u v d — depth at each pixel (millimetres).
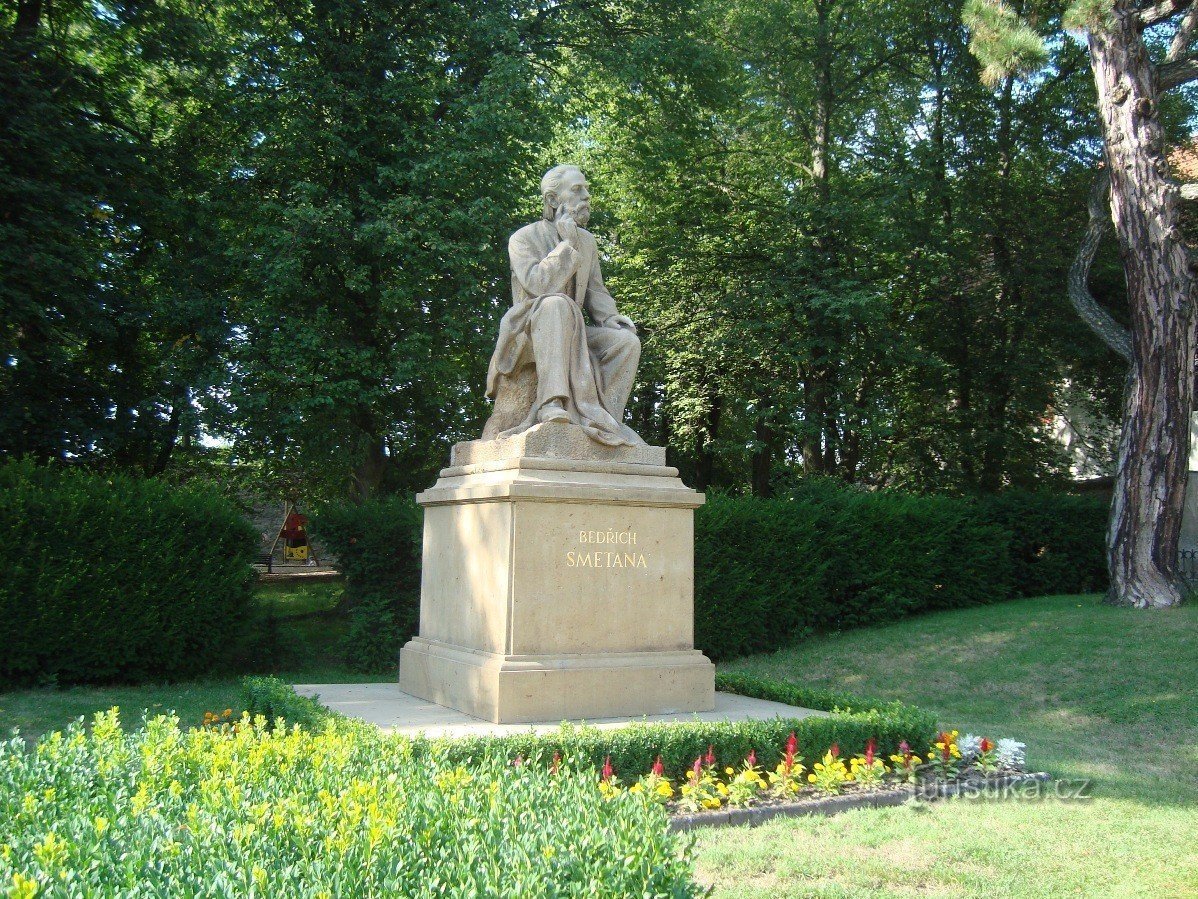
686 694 7941
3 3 17016
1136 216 16266
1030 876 5242
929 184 23016
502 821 3303
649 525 8031
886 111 24922
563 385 8211
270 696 8320
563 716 7402
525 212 18016
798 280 21844
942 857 5500
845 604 17188
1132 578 16000
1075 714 11156
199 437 16875
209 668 13430
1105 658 12906
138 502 12523
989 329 24391
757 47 23703
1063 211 24188
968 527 18422
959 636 15125
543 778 3906
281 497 21766
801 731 7059
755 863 5293
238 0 17578
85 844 2986
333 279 17219
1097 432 27781
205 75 17766
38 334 16234
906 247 22922
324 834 3135
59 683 12242
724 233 23453
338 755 4242
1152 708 10891
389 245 15500
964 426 24109
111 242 18188
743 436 25250
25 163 15320
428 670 8531
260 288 17125
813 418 21766
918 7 23078
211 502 13203
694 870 5180
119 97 18359
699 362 23359
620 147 23859
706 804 6211
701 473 27062
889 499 17875
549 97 18406
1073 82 23672
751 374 23219
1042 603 17344
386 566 14336
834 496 17453
